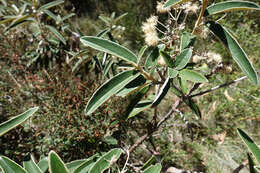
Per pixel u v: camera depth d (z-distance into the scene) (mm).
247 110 1081
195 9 399
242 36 1293
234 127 1062
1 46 948
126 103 705
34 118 773
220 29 373
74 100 718
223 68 417
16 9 930
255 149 380
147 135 579
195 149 987
